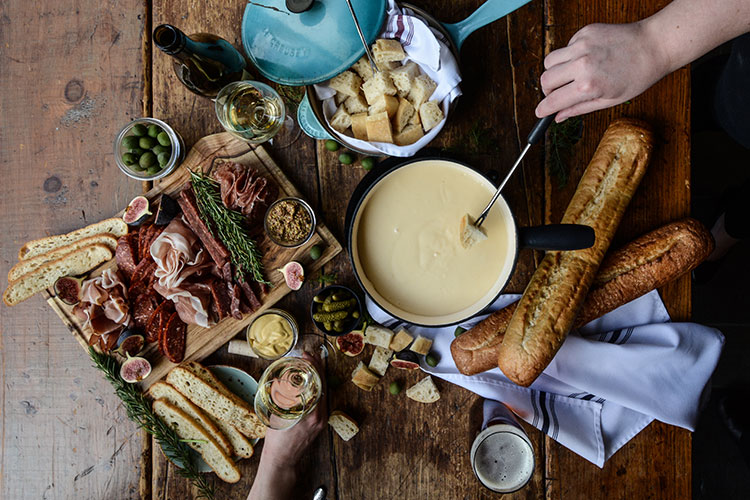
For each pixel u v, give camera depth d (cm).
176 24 159
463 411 159
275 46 131
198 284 156
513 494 157
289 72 133
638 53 116
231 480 164
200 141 156
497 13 133
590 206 141
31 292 164
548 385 155
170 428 163
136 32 162
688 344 148
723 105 161
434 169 135
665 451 153
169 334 155
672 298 153
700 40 113
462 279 137
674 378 148
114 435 165
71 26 164
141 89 163
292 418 148
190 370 159
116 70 163
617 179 141
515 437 152
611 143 143
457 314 135
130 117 163
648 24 116
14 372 167
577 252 137
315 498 158
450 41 136
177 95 160
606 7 150
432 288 138
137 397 160
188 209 154
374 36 131
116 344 161
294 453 155
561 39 151
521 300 138
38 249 165
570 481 155
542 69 152
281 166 158
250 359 163
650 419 153
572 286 135
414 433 159
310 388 151
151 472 164
